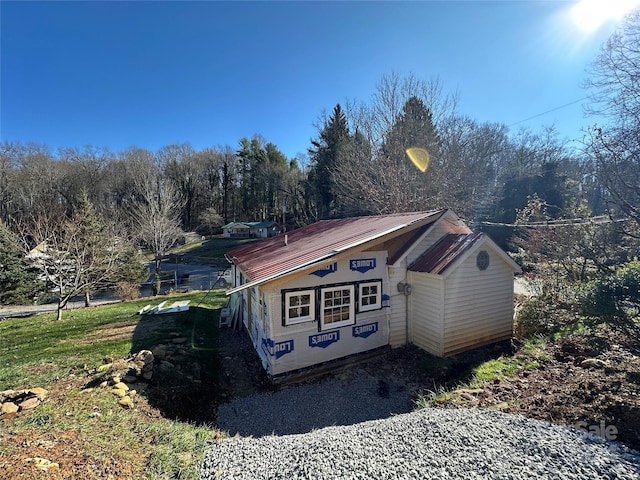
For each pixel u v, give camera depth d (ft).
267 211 183.73
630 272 19.07
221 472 11.59
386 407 20.49
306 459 12.17
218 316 40.50
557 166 91.45
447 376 23.68
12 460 9.92
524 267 50.93
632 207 21.95
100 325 35.19
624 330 18.54
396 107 78.54
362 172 77.41
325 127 113.19
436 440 12.78
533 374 20.79
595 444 11.90
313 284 24.93
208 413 19.75
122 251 60.39
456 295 26.71
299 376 24.20
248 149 181.57
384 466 11.36
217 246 149.28
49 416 14.20
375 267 27.78
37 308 65.00
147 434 14.05
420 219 28.60
